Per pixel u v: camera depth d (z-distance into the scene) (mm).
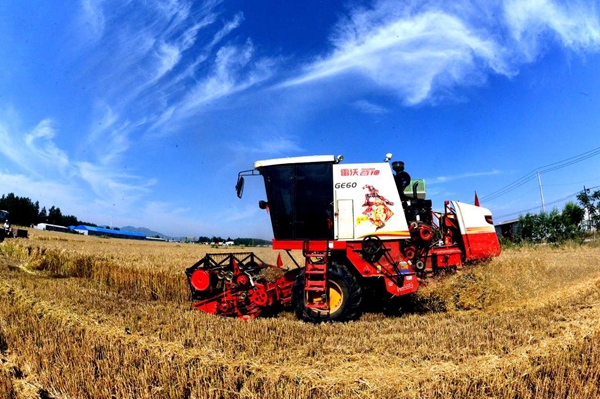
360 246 7281
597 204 24688
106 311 6762
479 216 8562
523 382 3615
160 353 4590
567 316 5945
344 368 4152
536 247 23391
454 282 7844
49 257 14648
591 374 3748
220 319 6312
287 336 5363
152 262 13508
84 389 3859
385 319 6762
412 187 8328
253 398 3561
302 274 7172
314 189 7625
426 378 3770
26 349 4773
